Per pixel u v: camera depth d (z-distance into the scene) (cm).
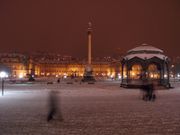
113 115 2097
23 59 18750
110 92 4653
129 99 3419
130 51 6303
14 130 1541
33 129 1570
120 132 1488
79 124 1723
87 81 9844
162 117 2000
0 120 1869
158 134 1440
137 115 2102
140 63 5931
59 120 1866
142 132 1488
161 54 6103
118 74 18638
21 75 18300
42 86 6600
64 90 5156
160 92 4694
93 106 2688
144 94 3384
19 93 4347
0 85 7031
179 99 3431
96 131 1516
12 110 2364
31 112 2244
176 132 1488
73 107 2597
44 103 2906
